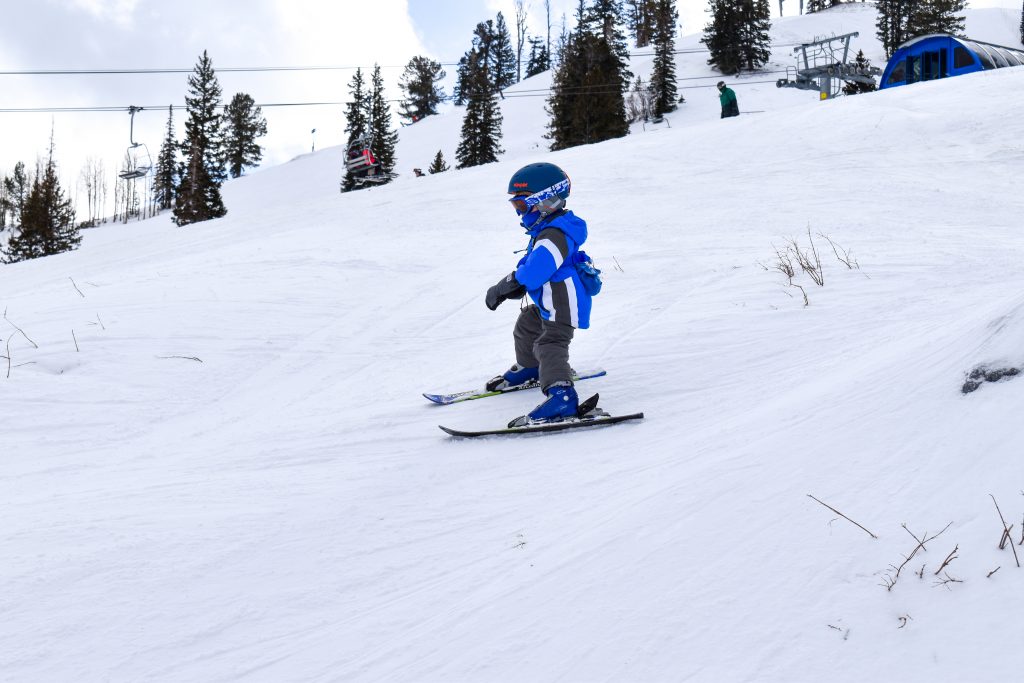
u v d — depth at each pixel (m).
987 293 4.86
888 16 69.31
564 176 4.23
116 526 3.08
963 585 1.65
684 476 2.70
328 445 4.23
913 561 1.78
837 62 39.91
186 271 9.05
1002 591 1.59
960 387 2.44
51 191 50.72
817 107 17.64
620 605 2.01
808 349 4.62
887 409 2.59
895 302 5.22
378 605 2.44
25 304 7.83
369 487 3.46
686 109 57.62
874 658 1.56
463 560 2.67
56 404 5.24
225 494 3.47
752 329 5.23
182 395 5.56
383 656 2.11
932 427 2.32
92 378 5.72
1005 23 77.00
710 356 4.87
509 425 4.07
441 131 68.06
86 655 2.22
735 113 22.59
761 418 3.21
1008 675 1.40
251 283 8.26
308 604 2.49
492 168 18.86
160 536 2.96
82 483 3.88
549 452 3.71
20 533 3.03
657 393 4.42
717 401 4.07
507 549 2.66
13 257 49.44
